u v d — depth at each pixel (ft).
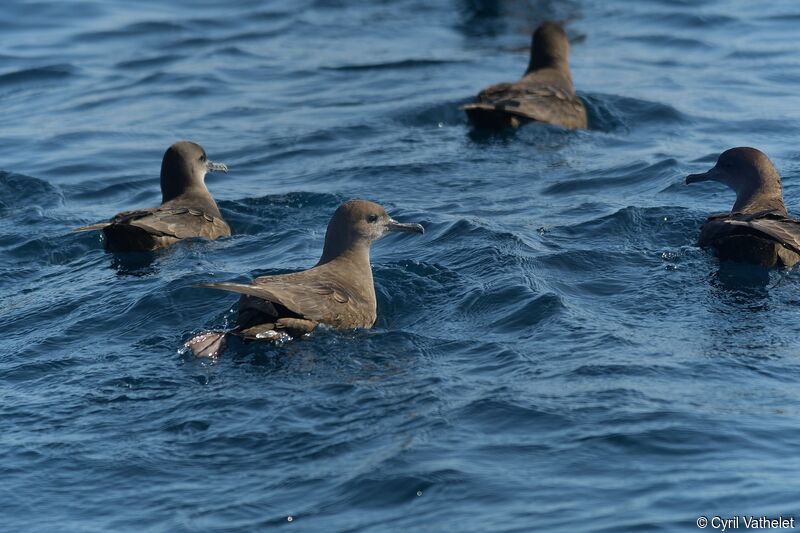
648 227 56.80
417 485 33.55
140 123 81.10
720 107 78.33
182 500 34.06
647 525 30.96
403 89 86.53
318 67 93.66
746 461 34.30
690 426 36.24
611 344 42.98
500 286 48.75
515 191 64.39
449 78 88.99
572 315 45.68
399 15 110.22
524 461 34.68
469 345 43.86
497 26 105.09
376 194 64.95
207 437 37.35
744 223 49.62
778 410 37.40
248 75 92.12
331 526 32.04
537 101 75.97
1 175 69.87
